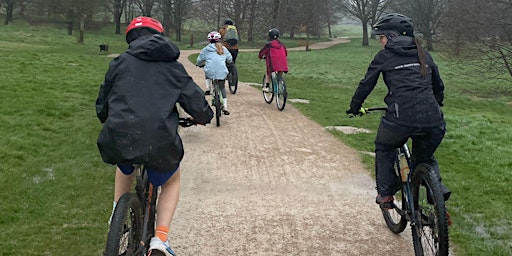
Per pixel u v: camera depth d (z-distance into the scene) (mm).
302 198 6047
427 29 50750
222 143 8719
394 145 4258
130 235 3141
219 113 9977
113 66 3232
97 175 6625
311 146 8734
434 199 3738
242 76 25609
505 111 19219
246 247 4613
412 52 4098
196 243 4672
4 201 5516
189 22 74500
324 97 16984
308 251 4566
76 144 8094
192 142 8711
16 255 4301
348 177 6996
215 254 4457
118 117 3055
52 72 17859
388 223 5055
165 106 3133
